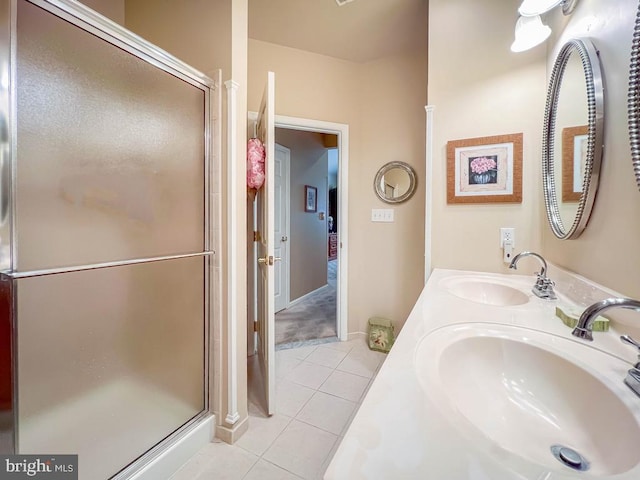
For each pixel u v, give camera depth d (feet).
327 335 9.24
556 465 1.77
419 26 6.80
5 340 2.77
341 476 1.22
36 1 2.81
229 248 4.75
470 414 2.13
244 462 4.36
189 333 4.60
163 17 5.20
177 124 4.31
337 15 6.43
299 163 12.86
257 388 6.38
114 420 3.63
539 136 5.00
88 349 3.37
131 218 3.79
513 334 2.67
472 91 5.47
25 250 2.85
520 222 5.17
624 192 2.64
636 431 1.61
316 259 14.57
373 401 1.71
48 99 2.97
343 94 8.31
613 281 2.79
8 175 2.72
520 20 4.22
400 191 8.15
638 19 2.27
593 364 2.17
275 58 7.56
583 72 3.41
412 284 8.12
